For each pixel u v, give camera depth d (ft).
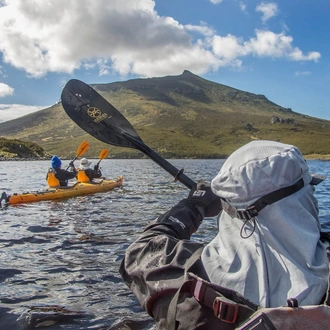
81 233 25.18
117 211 35.09
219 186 4.13
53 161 47.26
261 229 3.78
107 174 103.24
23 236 24.41
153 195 48.65
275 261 3.66
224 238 4.10
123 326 11.60
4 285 15.29
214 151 614.34
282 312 3.22
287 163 3.80
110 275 16.37
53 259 18.95
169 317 4.01
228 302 3.49
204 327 3.70
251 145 4.24
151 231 5.13
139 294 4.60
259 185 3.76
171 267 4.31
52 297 13.99
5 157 312.29
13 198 40.37
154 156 7.43
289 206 3.78
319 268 3.53
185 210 5.46
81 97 8.21
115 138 7.77
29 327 11.64
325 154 491.72
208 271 3.94
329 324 3.16
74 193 47.09
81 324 11.78
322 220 28.94
